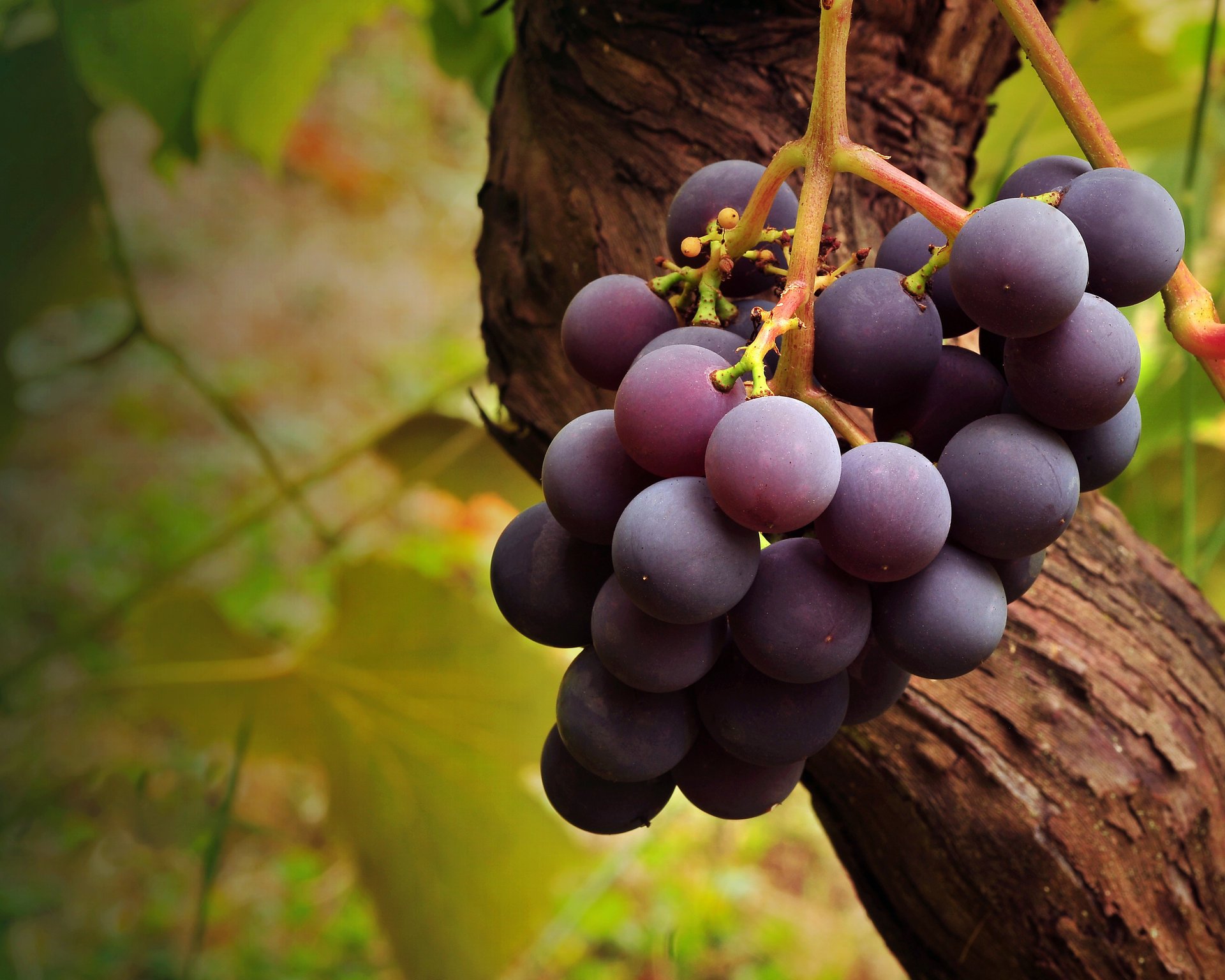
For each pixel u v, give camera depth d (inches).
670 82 18.6
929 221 15.8
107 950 54.7
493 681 30.4
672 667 14.7
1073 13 31.4
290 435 88.2
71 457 80.5
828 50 14.9
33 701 29.1
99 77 28.4
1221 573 29.1
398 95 110.3
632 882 60.0
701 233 16.2
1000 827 17.9
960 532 14.7
